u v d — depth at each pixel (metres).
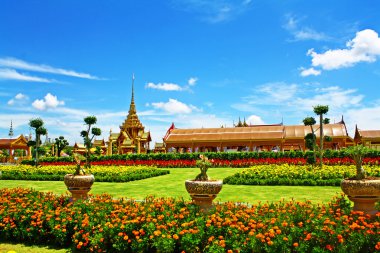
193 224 8.98
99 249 9.05
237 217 9.09
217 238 8.50
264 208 10.12
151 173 28.88
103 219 9.91
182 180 25.75
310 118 29.55
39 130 36.91
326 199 15.70
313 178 21.36
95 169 29.69
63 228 9.92
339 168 24.42
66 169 30.86
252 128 53.19
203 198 10.48
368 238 7.51
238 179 21.77
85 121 34.50
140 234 8.86
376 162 29.39
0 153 67.88
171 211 9.98
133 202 11.61
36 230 10.25
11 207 11.29
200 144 53.16
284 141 50.41
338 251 7.32
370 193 9.55
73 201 12.08
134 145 63.66
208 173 30.89
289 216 8.98
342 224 8.30
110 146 65.50
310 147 36.84
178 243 8.58
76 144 72.94
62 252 9.48
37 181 26.75
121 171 28.42
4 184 24.97
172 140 53.94
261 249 7.69
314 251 7.33
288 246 7.68
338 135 48.28
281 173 22.59
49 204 11.64
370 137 50.09
